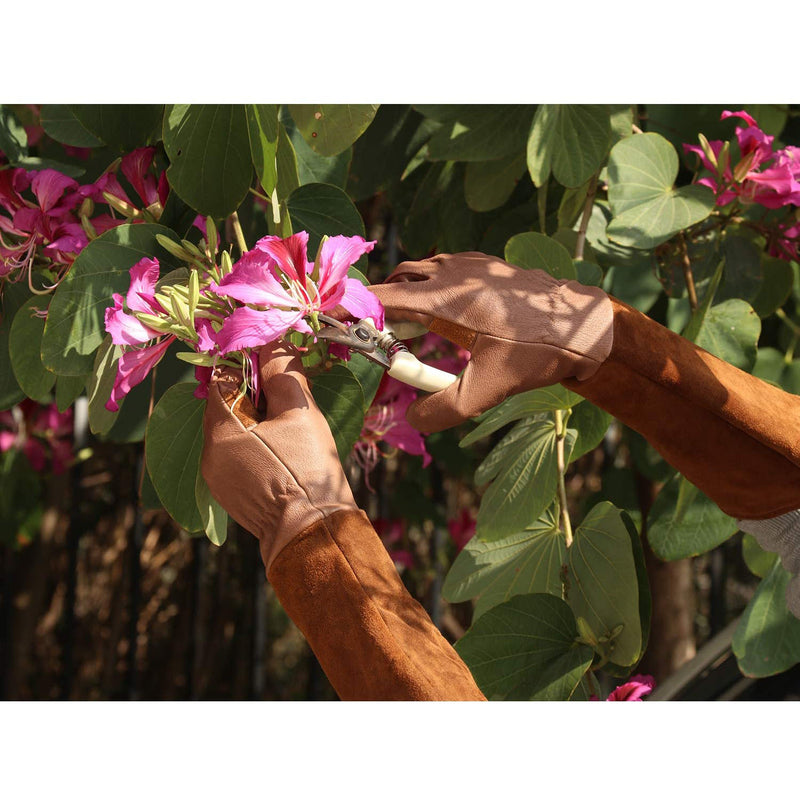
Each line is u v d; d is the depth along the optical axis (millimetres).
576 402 1640
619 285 1972
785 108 2121
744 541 1839
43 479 3930
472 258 1309
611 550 1605
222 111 1487
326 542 1179
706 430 1322
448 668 1163
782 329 2180
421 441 2137
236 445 1207
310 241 1519
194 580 3596
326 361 1356
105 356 1434
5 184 1619
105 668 4297
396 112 2016
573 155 1735
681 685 2070
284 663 4488
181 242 1463
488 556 1792
